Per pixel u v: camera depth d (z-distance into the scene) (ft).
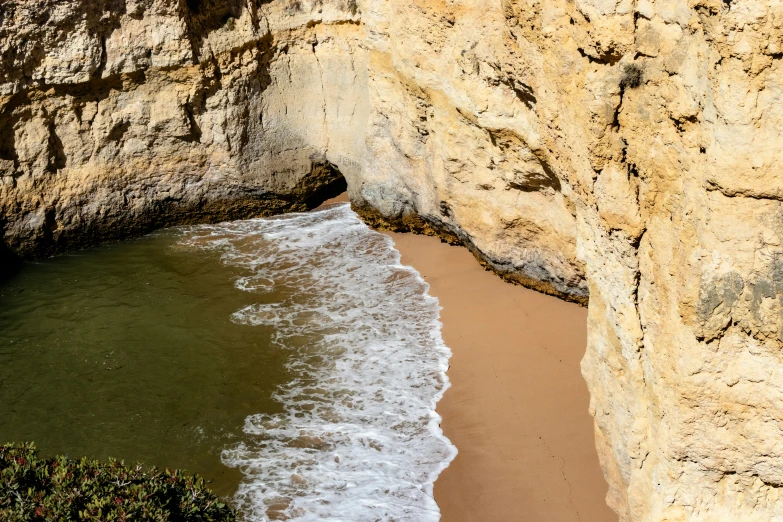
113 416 47.24
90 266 66.18
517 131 49.03
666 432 26.99
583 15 31.68
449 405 45.93
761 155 23.30
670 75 27.40
